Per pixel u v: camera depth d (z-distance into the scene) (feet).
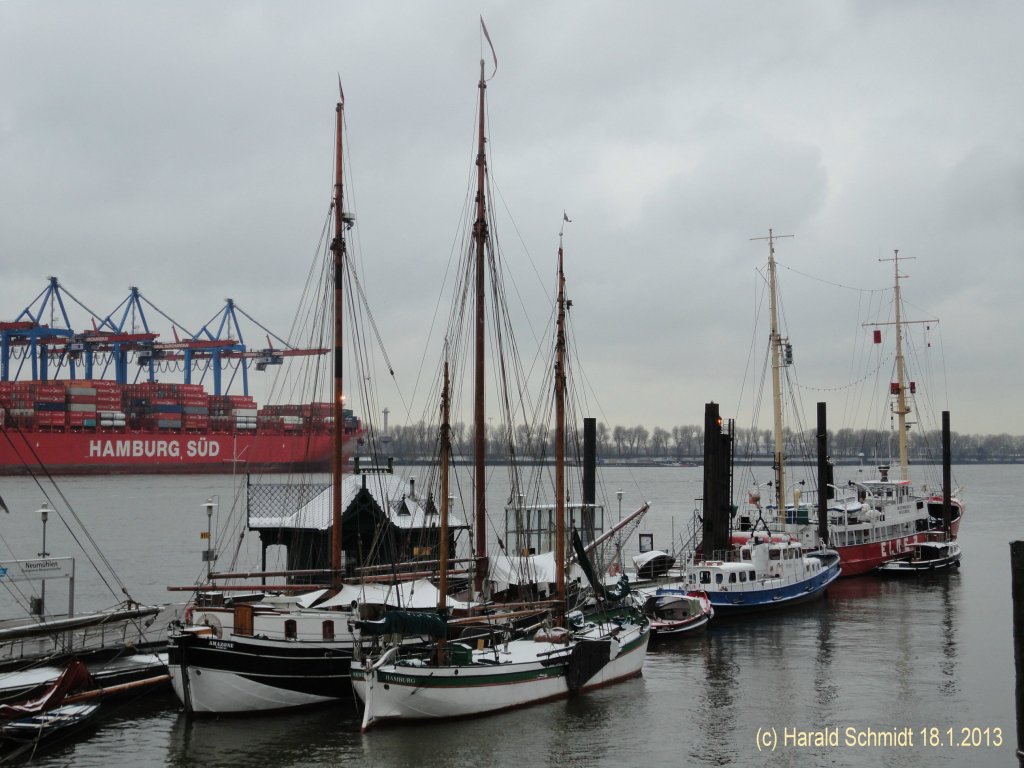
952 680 182.09
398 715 147.43
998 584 303.27
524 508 249.55
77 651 166.09
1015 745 146.10
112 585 317.83
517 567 200.54
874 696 171.12
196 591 176.45
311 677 157.07
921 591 289.94
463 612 174.09
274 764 134.62
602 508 281.95
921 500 356.79
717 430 276.62
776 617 246.06
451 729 148.56
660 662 195.83
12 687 147.43
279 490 264.93
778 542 266.98
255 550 413.80
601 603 192.75
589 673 168.14
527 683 158.81
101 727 150.10
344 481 225.97
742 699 168.66
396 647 149.89
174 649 153.48
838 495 363.56
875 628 231.30
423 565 204.85
